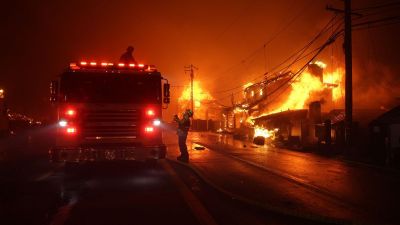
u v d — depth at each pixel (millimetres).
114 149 10812
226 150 21844
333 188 9914
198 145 25828
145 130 11219
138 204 7902
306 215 6855
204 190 9531
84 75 11055
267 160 16594
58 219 6723
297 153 21438
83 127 10906
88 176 11602
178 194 8938
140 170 12898
